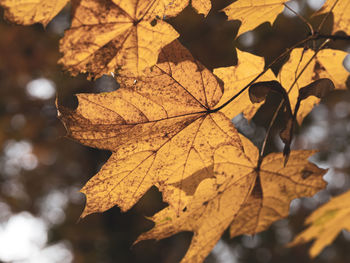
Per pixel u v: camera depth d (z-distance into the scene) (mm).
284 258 1775
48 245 1808
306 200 1906
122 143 426
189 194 456
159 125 430
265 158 471
